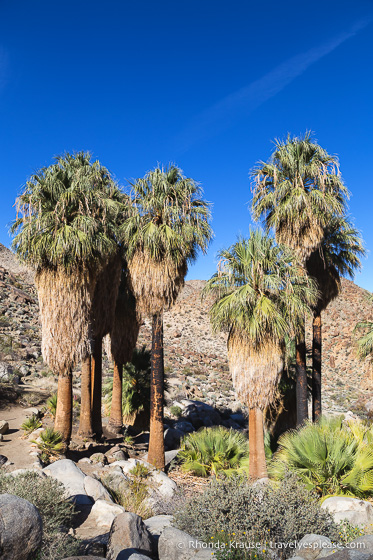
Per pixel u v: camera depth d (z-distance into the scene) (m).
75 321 12.58
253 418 12.20
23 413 17.31
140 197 14.43
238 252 12.89
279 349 12.12
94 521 8.01
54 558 4.85
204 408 29.36
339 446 9.60
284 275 12.57
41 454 12.12
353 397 43.41
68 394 13.22
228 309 12.17
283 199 14.79
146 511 9.10
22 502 4.86
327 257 16.62
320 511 6.83
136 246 13.92
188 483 12.33
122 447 15.70
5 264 74.44
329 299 16.70
